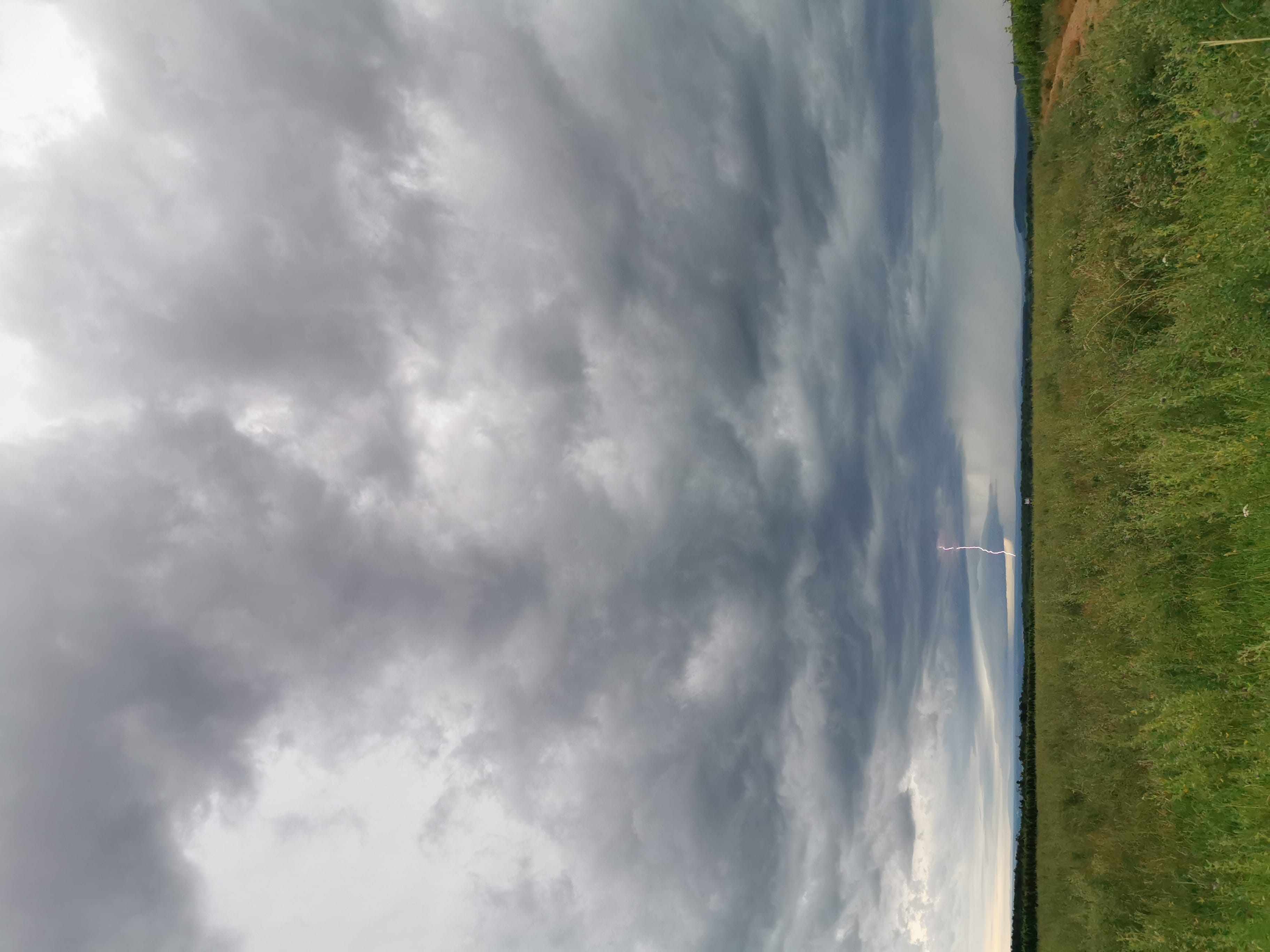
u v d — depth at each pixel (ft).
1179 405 43.68
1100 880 51.98
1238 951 40.68
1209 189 39.91
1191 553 43.86
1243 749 39.75
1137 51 46.93
